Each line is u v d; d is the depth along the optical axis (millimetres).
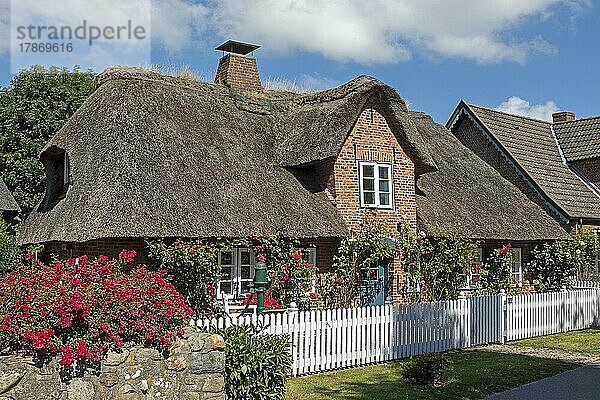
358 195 18797
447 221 20609
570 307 19594
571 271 23641
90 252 15023
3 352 7590
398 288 18656
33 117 33938
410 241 18422
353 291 17453
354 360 13922
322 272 17844
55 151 18312
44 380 7668
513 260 24031
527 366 13617
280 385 9703
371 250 17500
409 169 20000
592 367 13742
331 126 18500
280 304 15359
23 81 35375
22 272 9422
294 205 17469
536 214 24734
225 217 15789
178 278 14602
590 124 31703
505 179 26766
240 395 9172
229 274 16516
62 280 8633
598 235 26297
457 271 19281
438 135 26828
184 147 17203
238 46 22406
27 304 7965
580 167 30469
